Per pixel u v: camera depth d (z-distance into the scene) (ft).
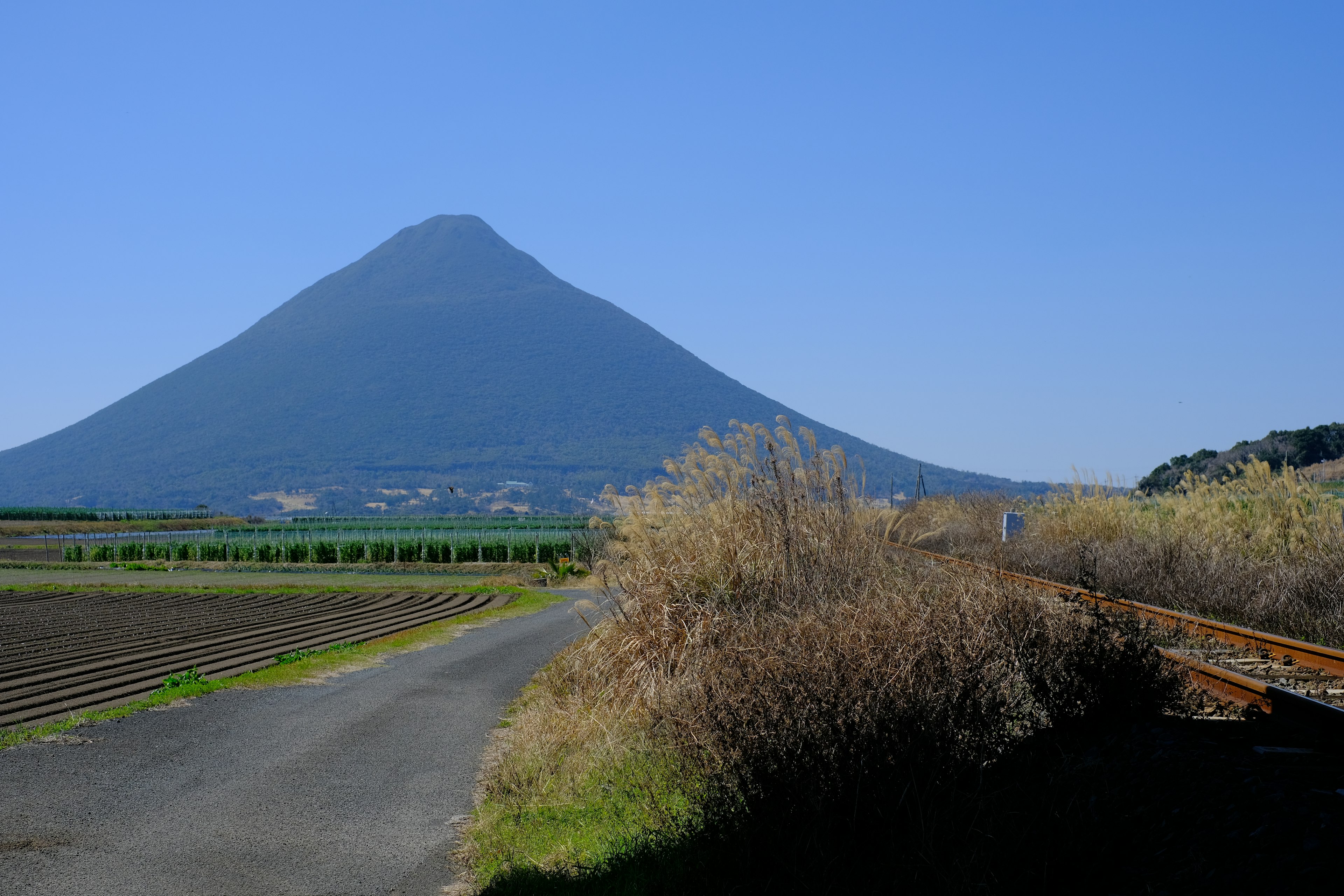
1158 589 42.52
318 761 29.35
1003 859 14.47
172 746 30.89
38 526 345.10
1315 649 28.02
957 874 13.97
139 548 190.08
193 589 106.73
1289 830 13.60
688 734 22.58
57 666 49.14
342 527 306.55
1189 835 14.62
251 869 20.25
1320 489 46.68
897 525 36.24
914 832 15.07
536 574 122.83
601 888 17.37
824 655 20.79
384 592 99.60
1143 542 48.21
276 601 89.97
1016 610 23.29
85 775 27.22
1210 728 20.38
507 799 24.94
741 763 17.93
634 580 34.12
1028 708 21.70
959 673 20.18
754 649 24.57
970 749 18.11
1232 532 46.14
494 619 70.28
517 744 29.91
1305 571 38.06
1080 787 16.90
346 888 19.30
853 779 16.43
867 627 22.52
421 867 20.57
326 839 22.35
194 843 21.81
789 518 34.37
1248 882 12.75
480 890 19.01
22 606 86.22
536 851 20.58
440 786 26.81
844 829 16.07
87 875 19.67
